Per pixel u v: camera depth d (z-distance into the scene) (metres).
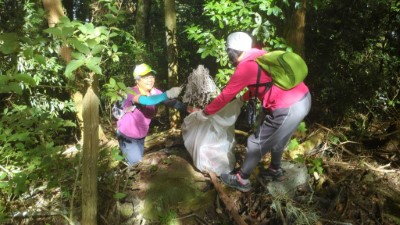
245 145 4.07
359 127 4.41
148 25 7.13
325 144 3.92
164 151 3.92
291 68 2.61
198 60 5.70
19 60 4.12
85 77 2.29
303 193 3.33
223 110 3.23
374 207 3.20
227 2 3.82
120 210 3.22
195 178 3.40
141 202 3.23
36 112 3.25
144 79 3.38
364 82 4.53
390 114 4.59
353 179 3.47
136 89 3.45
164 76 6.12
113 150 3.38
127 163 3.61
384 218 3.10
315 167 3.43
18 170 3.10
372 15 4.62
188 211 3.17
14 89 2.04
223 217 3.13
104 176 3.45
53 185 3.07
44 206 3.29
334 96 4.58
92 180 2.47
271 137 2.84
